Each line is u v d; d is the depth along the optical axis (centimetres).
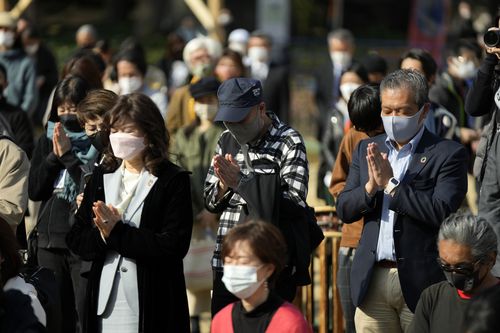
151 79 2209
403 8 7375
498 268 1282
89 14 7719
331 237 1538
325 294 1555
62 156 1355
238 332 1006
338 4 5872
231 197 1249
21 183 1351
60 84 1396
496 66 1301
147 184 1188
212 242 1684
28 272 1107
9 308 995
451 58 1938
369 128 1337
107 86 2194
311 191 2688
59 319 1091
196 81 1870
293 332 987
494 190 1307
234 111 1200
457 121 1728
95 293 1193
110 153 1221
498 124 1307
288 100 2672
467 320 792
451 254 1025
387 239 1212
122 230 1157
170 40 3038
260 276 984
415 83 1187
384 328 1235
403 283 1191
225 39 4106
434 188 1195
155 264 1186
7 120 1689
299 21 6888
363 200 1189
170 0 6925
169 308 1188
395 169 1216
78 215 1214
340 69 2589
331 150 1723
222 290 1245
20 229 1430
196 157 1734
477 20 5134
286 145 1232
